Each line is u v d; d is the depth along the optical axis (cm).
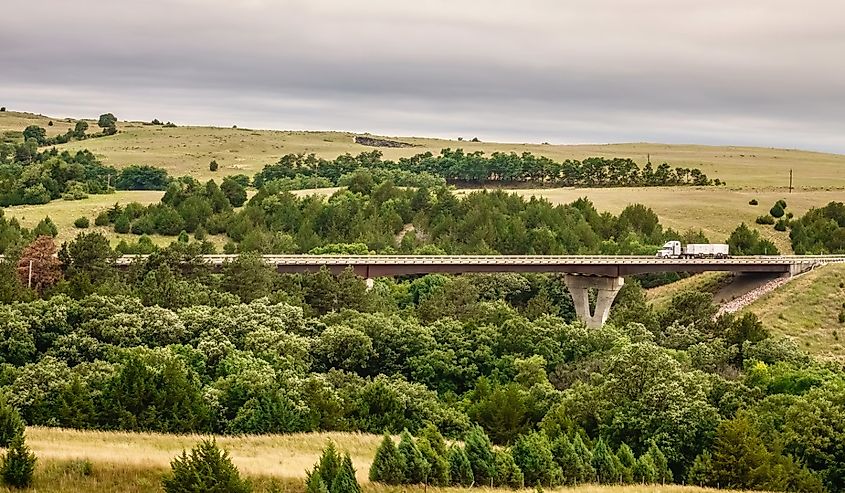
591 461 7938
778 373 11550
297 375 10781
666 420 9019
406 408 10281
